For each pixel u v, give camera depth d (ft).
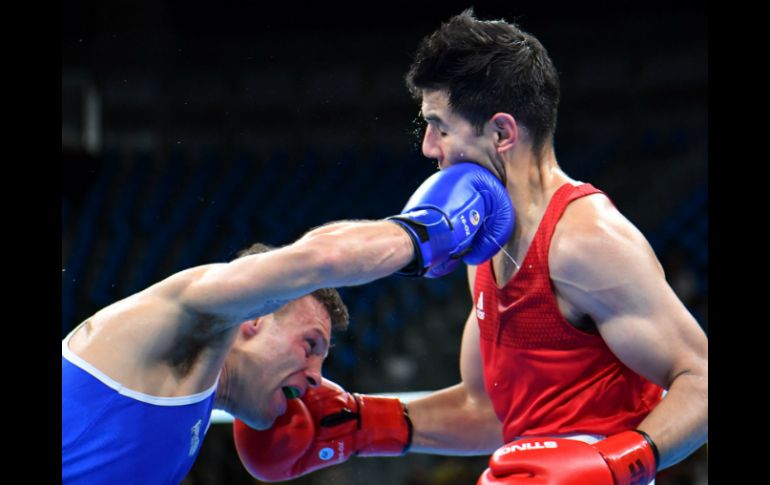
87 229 35.50
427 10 38.01
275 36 39.11
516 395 7.54
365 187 36.50
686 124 36.17
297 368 7.90
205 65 39.24
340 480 19.44
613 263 6.70
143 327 6.44
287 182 37.19
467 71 6.95
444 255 6.49
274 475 8.25
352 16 38.58
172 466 6.92
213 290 6.19
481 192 6.88
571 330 7.04
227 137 38.96
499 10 37.47
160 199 36.94
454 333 27.63
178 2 38.68
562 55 37.68
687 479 17.37
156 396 6.52
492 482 6.18
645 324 6.68
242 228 34.81
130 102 38.68
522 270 7.10
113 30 38.40
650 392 7.55
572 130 37.37
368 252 6.04
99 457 6.37
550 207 7.05
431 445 8.71
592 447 6.30
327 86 38.96
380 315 28.22
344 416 8.37
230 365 7.70
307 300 7.91
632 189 34.53
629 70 37.06
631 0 37.01
